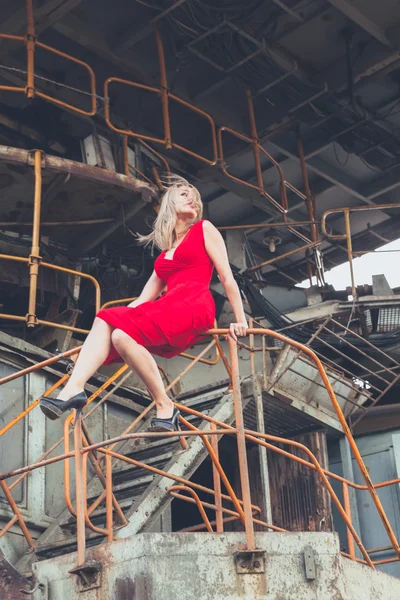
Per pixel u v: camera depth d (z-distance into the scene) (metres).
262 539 7.34
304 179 17.70
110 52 15.75
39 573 7.55
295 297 17.27
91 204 14.22
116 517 10.69
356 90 16.70
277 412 13.72
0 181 13.52
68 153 15.98
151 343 7.23
